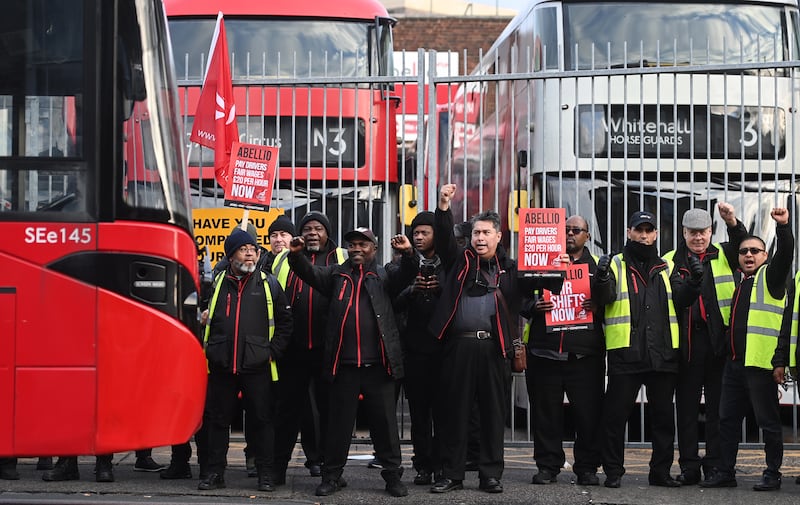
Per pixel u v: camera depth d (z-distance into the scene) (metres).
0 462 9.48
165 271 7.87
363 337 8.90
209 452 9.05
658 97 11.39
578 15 12.59
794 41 12.62
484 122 13.55
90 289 7.73
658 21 12.56
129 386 7.75
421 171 11.45
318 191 12.43
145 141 7.92
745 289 9.55
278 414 9.53
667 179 11.99
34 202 7.75
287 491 9.09
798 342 9.31
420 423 9.55
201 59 13.15
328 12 13.32
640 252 9.54
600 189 11.98
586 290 9.35
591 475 9.55
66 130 7.81
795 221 11.99
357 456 11.20
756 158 12.04
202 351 8.07
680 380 9.66
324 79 11.52
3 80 7.82
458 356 9.06
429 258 9.66
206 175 12.24
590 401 9.51
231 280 9.05
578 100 11.99
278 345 9.14
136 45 7.95
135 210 7.84
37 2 7.88
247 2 13.24
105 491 8.79
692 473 9.58
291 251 8.88
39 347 7.68
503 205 12.73
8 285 7.68
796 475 10.16
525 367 9.44
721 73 11.48
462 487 9.20
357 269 9.04
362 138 12.59
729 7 12.66
